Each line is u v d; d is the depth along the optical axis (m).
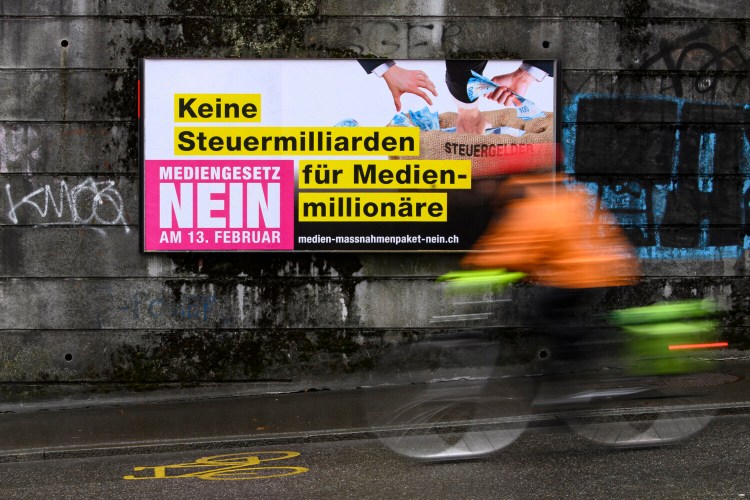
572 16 8.26
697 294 8.30
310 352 8.30
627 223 8.33
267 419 7.18
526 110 8.25
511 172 8.17
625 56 8.27
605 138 8.31
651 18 8.26
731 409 6.41
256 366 8.30
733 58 8.30
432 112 8.24
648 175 8.33
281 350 8.30
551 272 5.90
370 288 8.29
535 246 5.93
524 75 8.23
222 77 8.23
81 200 8.27
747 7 8.25
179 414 7.57
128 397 8.27
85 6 8.21
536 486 4.92
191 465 5.95
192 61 8.22
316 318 8.29
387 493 4.95
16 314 8.27
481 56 8.27
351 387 8.30
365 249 8.26
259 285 8.29
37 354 8.28
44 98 8.24
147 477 5.65
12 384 8.25
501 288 6.52
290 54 8.27
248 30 8.26
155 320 8.30
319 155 8.25
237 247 8.27
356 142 8.24
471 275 6.50
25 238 8.26
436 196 8.26
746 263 8.30
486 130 8.25
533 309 6.00
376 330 8.29
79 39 8.22
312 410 7.43
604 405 5.75
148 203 8.26
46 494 5.32
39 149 8.26
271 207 8.27
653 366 5.72
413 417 5.74
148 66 8.21
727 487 4.77
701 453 5.44
